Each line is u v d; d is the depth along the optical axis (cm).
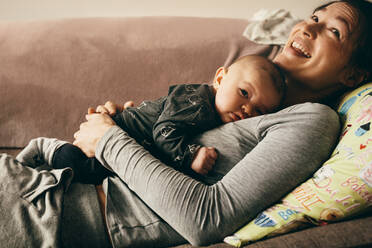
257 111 90
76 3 184
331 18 94
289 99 98
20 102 115
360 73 93
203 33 131
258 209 68
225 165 80
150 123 92
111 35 128
